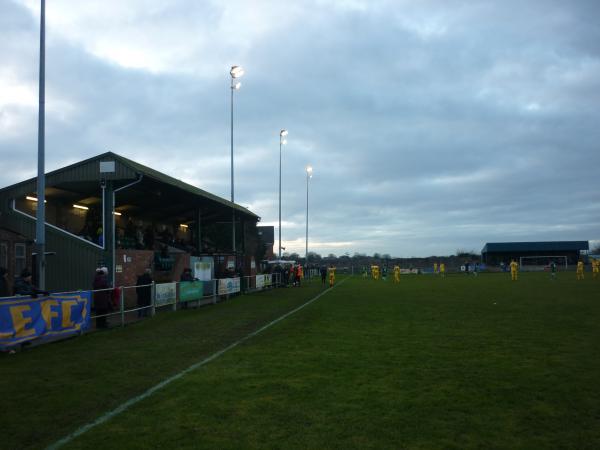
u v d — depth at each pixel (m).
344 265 89.75
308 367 8.42
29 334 10.49
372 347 10.32
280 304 21.48
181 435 5.23
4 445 4.99
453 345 10.49
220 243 48.72
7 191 19.67
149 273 16.70
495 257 82.25
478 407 6.14
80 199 23.28
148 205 26.12
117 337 12.16
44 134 14.42
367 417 5.78
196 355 9.68
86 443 5.03
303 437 5.15
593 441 5.05
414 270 76.88
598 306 18.56
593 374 7.80
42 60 14.47
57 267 19.12
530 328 12.95
